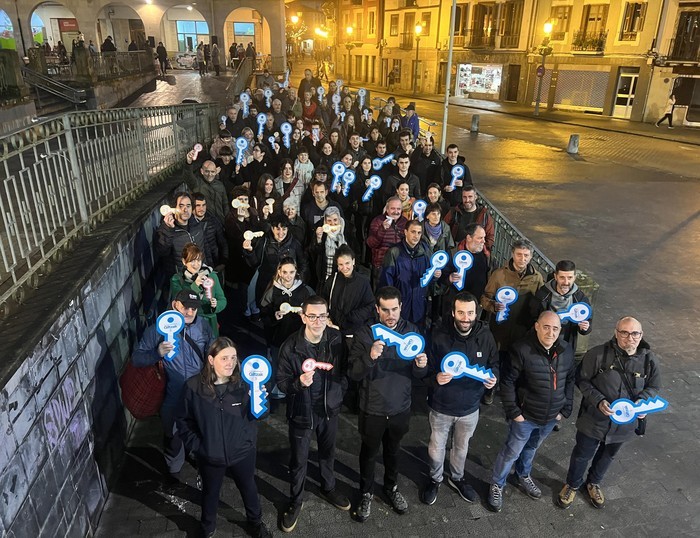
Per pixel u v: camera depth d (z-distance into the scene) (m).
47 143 4.34
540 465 4.98
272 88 16.66
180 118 9.74
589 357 4.23
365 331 4.04
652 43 30.33
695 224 12.21
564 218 12.50
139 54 23.41
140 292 5.77
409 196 8.24
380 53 50.16
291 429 4.04
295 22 62.16
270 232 6.03
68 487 3.66
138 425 5.30
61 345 3.58
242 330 6.89
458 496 4.60
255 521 4.05
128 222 5.46
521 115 32.97
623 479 4.80
